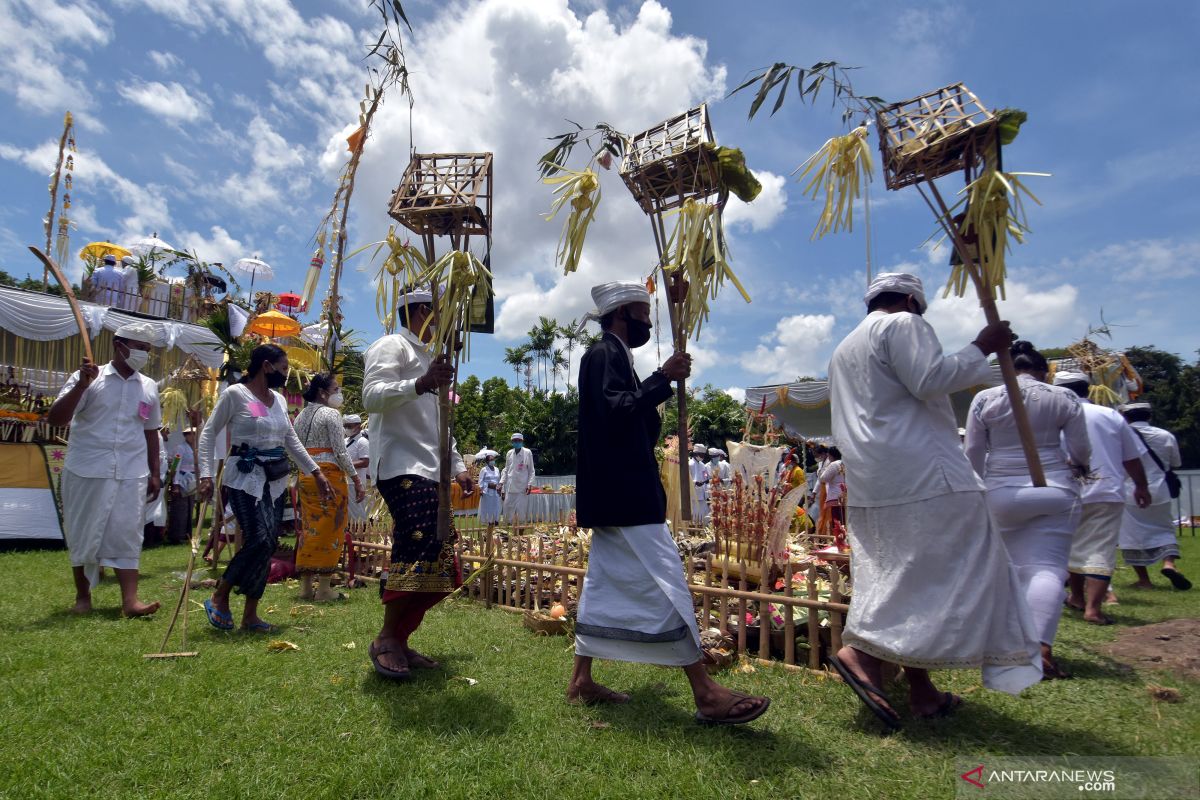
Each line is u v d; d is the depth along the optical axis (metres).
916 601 2.87
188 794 2.23
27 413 10.25
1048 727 2.92
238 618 5.04
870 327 3.16
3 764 2.41
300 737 2.72
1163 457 7.14
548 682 3.50
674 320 3.52
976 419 4.22
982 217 3.15
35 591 6.00
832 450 11.60
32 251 4.91
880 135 3.42
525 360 48.12
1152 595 6.46
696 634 2.92
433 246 3.78
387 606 3.56
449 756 2.55
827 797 2.29
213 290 16.91
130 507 5.12
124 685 3.29
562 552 5.53
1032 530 3.85
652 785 2.35
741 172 3.69
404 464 3.67
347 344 9.46
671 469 7.45
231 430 4.80
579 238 3.57
